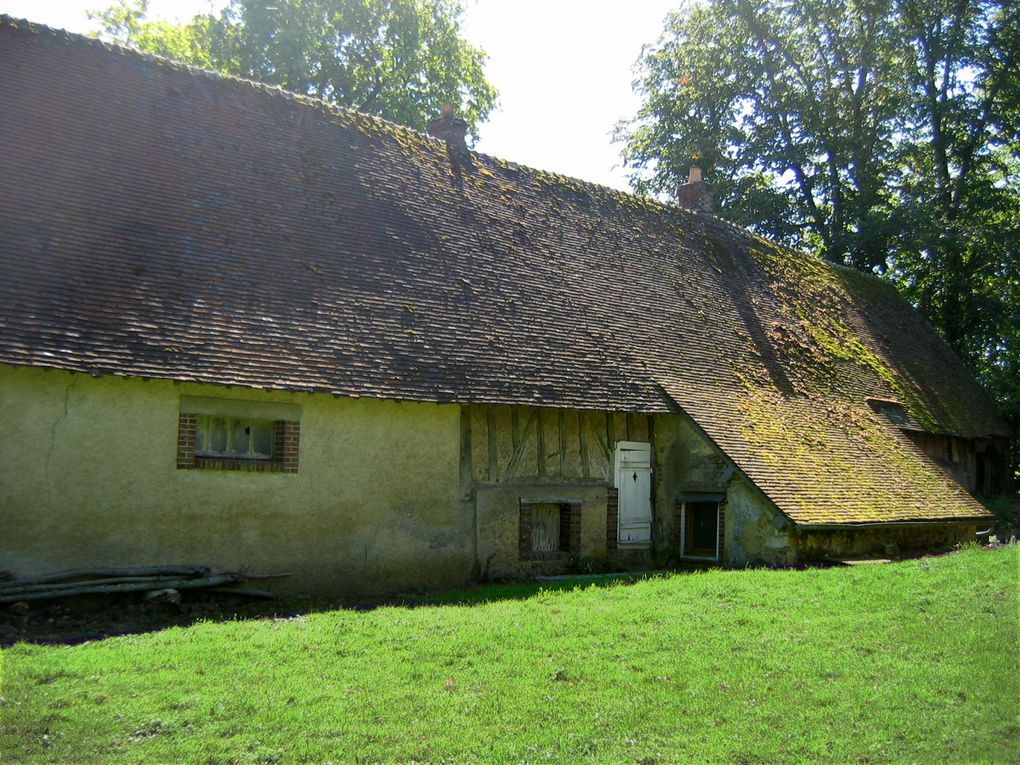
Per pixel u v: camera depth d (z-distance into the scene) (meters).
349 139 17.27
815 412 20.31
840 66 34.59
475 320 15.48
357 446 13.44
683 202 27.11
